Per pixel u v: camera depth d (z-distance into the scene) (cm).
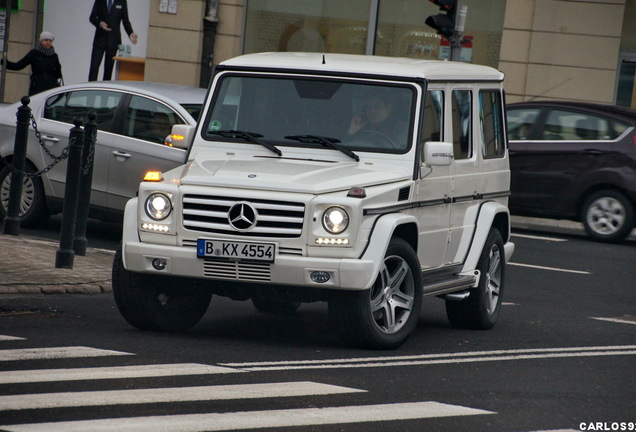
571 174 2894
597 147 2872
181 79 4166
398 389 1215
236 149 1531
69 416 1016
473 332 1653
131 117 2266
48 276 1805
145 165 2227
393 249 1416
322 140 1502
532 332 1673
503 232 1795
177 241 1393
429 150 1462
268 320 1661
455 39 2872
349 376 1266
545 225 3203
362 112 1519
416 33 4103
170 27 4162
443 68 1612
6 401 1061
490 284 1711
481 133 1716
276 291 1383
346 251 1351
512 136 2983
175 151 2211
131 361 1278
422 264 1523
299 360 1342
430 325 1700
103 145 2259
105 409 1048
